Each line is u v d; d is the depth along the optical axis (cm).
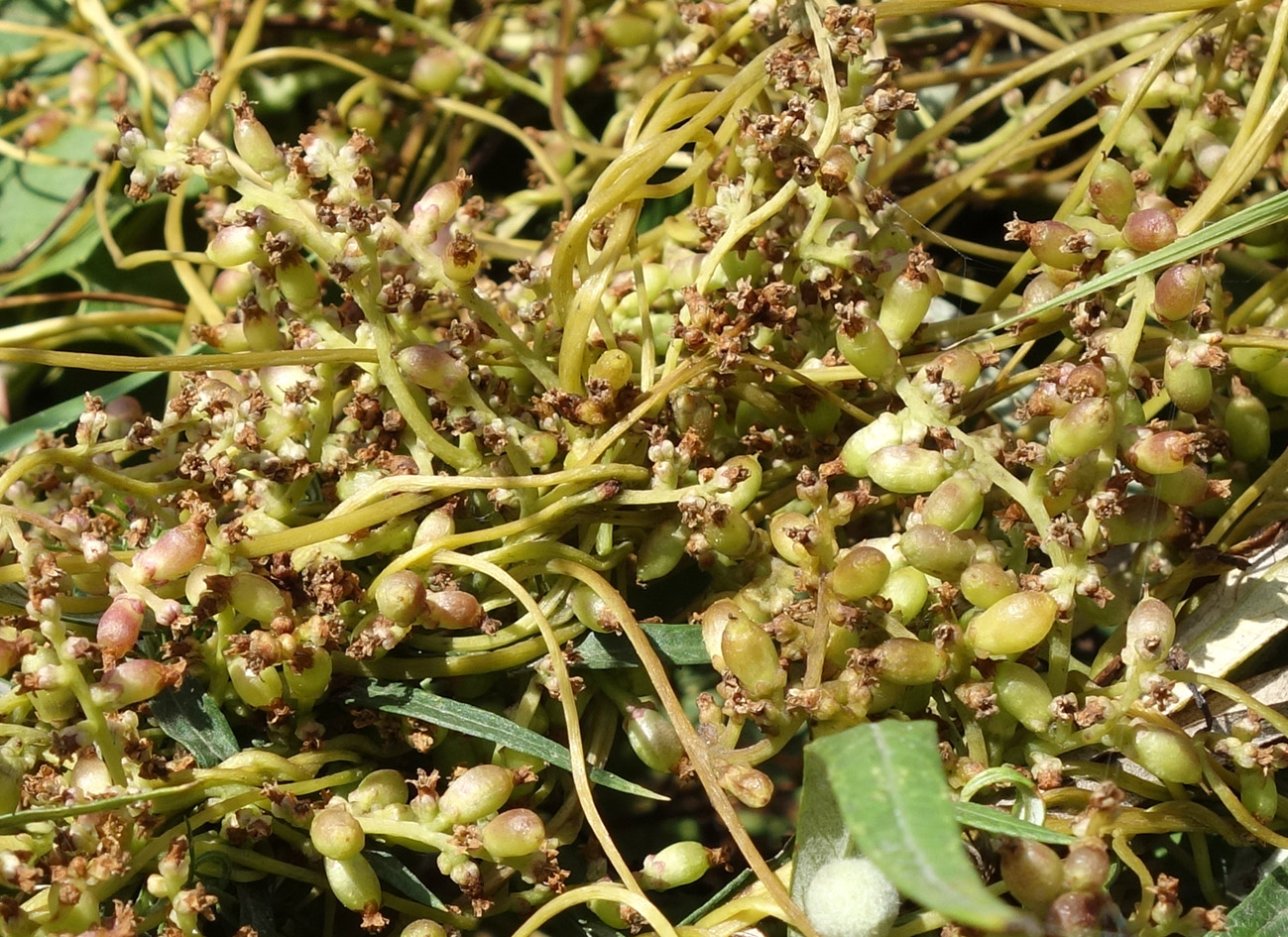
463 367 18
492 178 26
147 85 25
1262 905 17
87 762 17
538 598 19
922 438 18
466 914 18
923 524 18
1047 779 17
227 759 18
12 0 27
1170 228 18
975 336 19
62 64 27
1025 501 18
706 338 18
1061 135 23
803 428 19
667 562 19
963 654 17
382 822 17
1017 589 17
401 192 25
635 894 17
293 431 19
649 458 19
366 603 18
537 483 18
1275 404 20
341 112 25
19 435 21
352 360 19
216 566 18
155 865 17
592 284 19
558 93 24
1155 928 17
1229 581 19
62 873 16
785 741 17
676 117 20
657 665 18
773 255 19
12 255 25
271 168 18
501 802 17
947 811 14
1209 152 20
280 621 17
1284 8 20
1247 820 17
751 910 17
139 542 18
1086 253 18
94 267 25
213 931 18
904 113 25
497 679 19
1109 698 17
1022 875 16
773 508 19
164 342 24
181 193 25
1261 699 18
